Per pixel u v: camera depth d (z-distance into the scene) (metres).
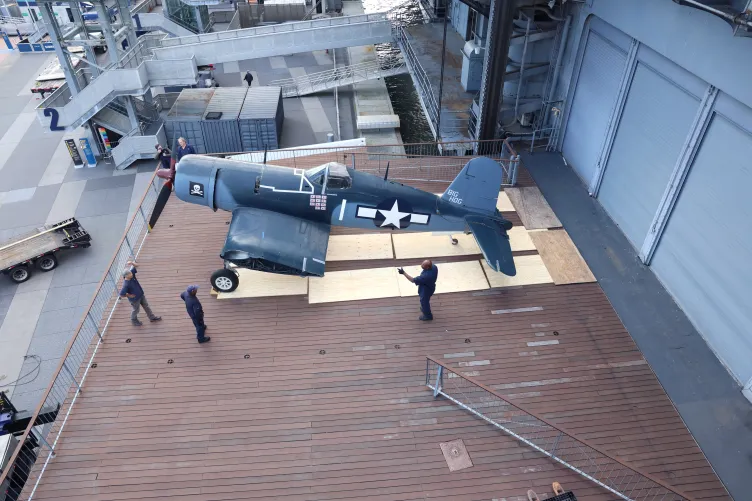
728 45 10.49
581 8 16.58
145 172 25.19
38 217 22.20
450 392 10.69
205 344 11.73
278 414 10.29
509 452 9.68
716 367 11.39
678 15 11.88
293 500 8.90
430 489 9.07
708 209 11.70
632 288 13.41
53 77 32.62
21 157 26.39
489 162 12.60
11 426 13.23
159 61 23.84
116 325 12.21
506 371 11.19
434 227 13.45
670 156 13.02
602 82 16.00
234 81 34.12
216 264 14.02
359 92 33.12
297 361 11.36
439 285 13.25
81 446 9.70
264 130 25.52
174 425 10.07
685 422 10.29
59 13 39.25
